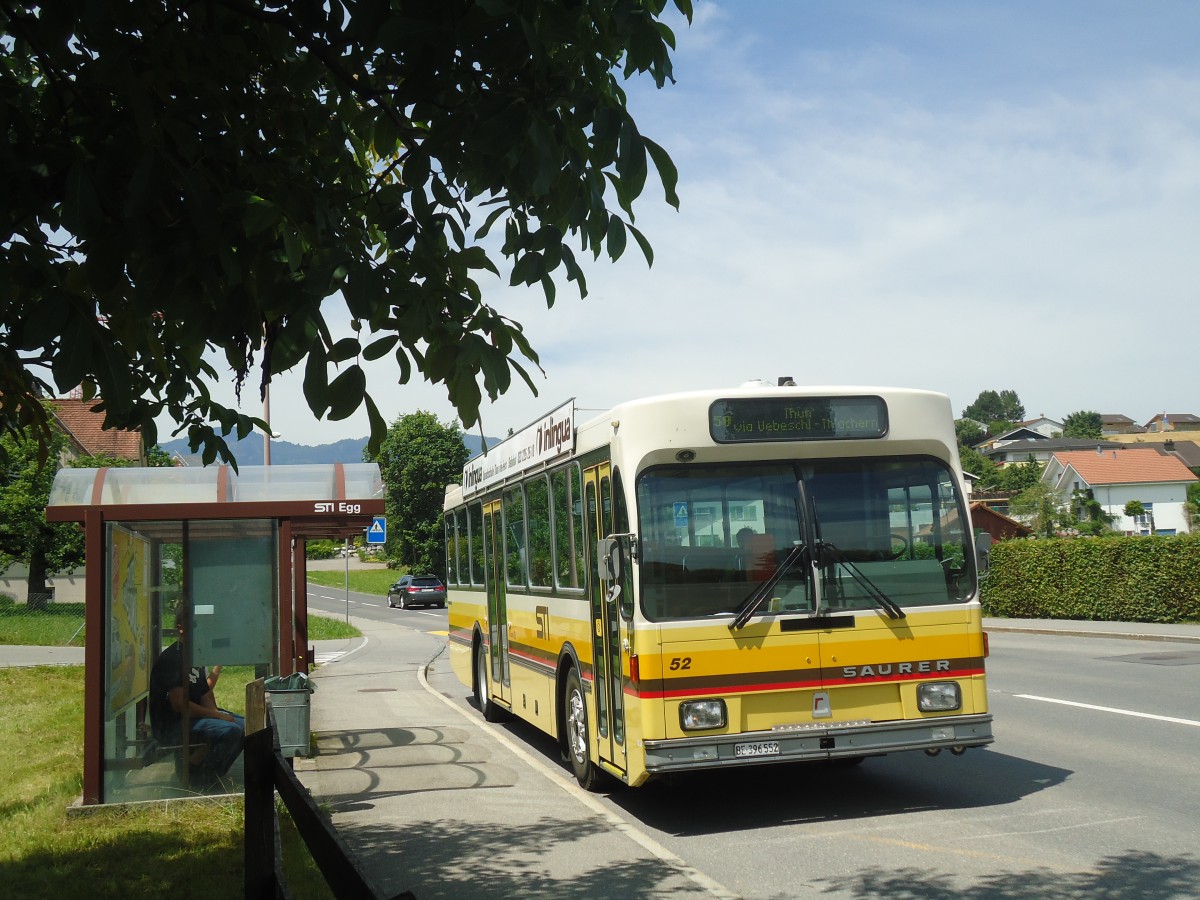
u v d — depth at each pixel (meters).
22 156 3.91
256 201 3.90
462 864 7.59
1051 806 8.41
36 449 6.21
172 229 3.84
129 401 3.72
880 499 8.63
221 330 3.90
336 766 11.93
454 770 11.44
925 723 8.35
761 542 8.39
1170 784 8.98
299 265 3.91
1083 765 9.92
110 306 4.30
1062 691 15.02
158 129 3.90
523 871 7.33
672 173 3.88
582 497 9.82
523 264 4.08
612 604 8.84
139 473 9.62
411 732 14.49
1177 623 26.78
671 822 8.63
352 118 4.94
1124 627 26.44
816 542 8.43
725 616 8.20
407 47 3.57
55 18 3.67
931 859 7.13
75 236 3.72
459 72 3.77
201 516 9.59
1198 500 84.69
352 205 4.96
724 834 8.14
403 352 4.07
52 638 34.78
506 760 11.99
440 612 60.56
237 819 8.71
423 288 4.14
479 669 15.79
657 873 7.11
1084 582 29.61
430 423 99.75
